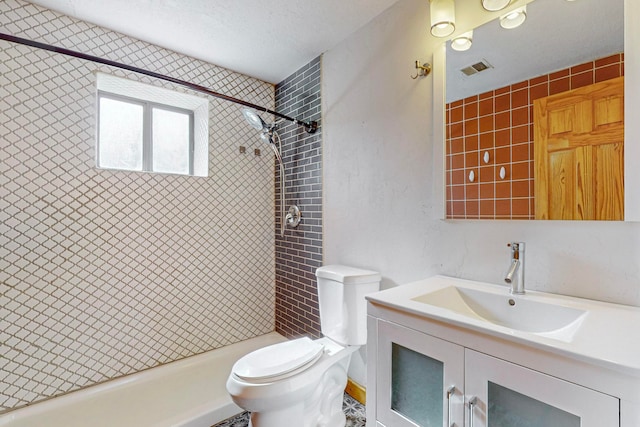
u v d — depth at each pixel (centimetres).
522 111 112
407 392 99
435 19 126
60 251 168
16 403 157
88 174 175
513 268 105
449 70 134
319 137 209
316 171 212
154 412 177
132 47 189
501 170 118
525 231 113
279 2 158
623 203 91
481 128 124
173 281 205
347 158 187
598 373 61
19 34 155
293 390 127
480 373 79
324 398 152
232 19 172
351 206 184
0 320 153
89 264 176
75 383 172
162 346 202
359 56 180
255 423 132
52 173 165
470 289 117
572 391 65
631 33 90
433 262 142
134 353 191
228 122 230
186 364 202
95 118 177
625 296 93
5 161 153
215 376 206
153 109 218
